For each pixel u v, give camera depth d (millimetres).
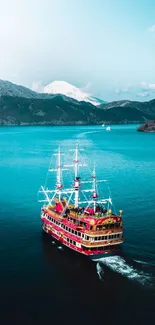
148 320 66875
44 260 89562
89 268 85688
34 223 117188
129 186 171500
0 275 81875
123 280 80312
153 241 101438
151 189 164750
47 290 76125
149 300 73000
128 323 66125
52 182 183125
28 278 80750
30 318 66938
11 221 118875
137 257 91438
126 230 110000
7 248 96562
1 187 171125
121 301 72500
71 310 69500
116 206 136375
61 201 111688
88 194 156625
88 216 93375
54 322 65875
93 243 89812
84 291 75938
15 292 75188
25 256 91812
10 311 68938
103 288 77125
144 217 122750
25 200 145500
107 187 169375
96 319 67000
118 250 93188
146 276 82125
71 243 95562
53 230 104125
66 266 86562
